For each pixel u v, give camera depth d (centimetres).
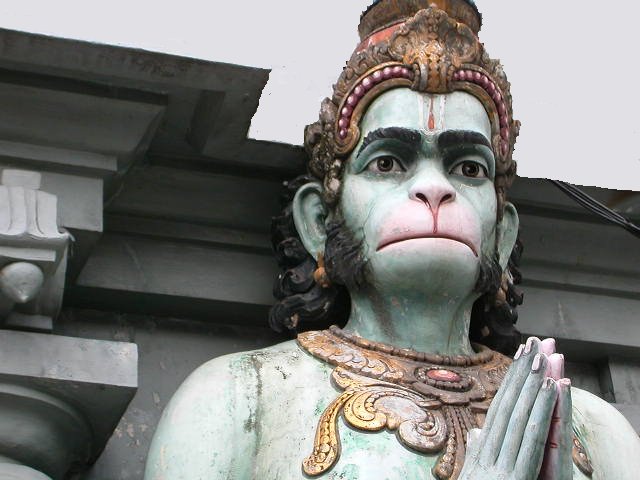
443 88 558
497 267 563
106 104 563
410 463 513
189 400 530
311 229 575
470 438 500
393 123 553
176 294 588
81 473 563
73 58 552
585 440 551
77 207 557
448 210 543
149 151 590
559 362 498
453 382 538
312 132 575
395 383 536
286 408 530
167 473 518
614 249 628
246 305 593
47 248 520
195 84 561
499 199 570
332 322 577
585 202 609
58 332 583
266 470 518
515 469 488
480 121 561
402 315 551
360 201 553
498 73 572
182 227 595
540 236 623
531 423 490
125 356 529
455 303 552
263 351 553
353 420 520
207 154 589
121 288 584
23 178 549
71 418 529
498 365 556
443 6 575
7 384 518
